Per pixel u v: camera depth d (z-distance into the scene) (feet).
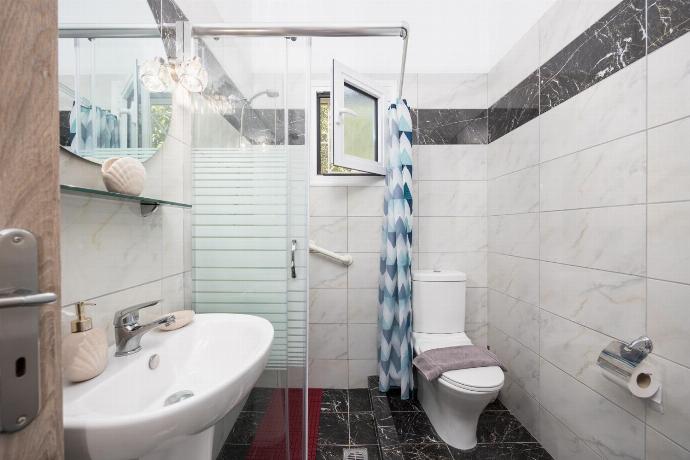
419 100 6.34
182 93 3.59
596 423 3.65
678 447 2.74
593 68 3.70
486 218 6.39
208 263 3.77
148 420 1.50
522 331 5.16
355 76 5.45
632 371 2.92
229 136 3.72
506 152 5.65
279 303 3.78
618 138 3.36
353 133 5.78
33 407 1.00
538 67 4.75
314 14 6.13
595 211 3.68
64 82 2.12
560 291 4.27
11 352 0.94
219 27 3.44
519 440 4.77
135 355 2.32
